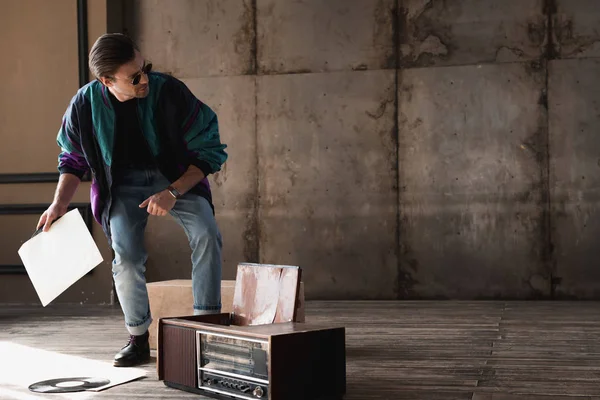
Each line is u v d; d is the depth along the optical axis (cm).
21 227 545
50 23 547
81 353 312
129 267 264
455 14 540
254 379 200
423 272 545
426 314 448
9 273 543
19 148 549
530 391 226
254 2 569
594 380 243
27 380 249
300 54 562
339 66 557
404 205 547
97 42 238
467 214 538
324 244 559
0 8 552
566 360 281
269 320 232
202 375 219
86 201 536
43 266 243
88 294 538
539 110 529
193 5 578
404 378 248
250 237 570
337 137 557
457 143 540
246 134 570
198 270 263
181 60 579
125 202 264
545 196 528
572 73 525
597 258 521
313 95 560
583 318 417
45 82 547
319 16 559
